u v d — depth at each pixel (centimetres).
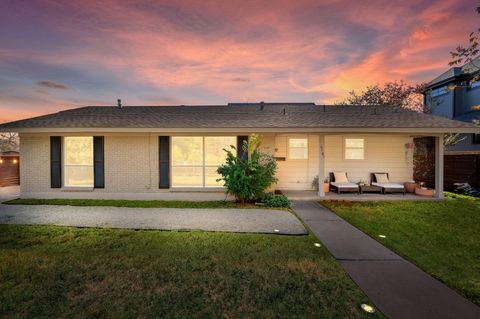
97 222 680
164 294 330
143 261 432
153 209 841
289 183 1202
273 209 841
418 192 1080
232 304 307
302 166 1199
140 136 1016
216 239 549
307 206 881
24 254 461
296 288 345
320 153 1011
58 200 977
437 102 1950
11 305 304
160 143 1012
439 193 991
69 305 305
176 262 429
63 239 548
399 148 1195
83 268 405
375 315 284
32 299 318
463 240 541
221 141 1060
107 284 355
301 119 1054
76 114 1141
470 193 1088
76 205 895
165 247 502
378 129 924
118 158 1016
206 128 934
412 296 324
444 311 291
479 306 302
